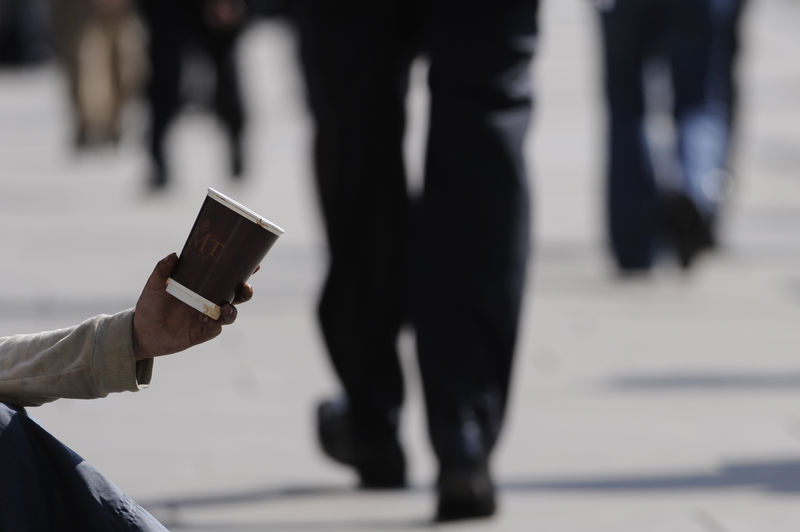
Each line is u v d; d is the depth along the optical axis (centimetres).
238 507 988
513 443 1159
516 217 917
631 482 1050
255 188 2825
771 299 1784
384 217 986
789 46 6131
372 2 952
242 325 1622
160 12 2736
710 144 1845
